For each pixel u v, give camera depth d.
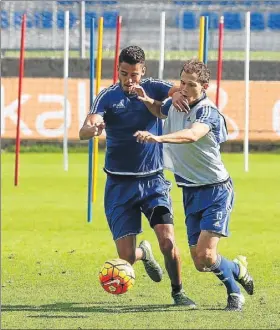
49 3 74.06
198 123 21.39
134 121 23.27
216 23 77.81
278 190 53.78
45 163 66.56
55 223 41.91
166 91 23.41
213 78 71.94
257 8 63.03
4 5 74.06
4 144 72.81
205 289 26.22
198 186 22.39
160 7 75.25
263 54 83.25
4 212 45.31
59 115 72.12
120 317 22.02
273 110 71.50
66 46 55.50
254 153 72.44
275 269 29.98
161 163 23.72
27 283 27.17
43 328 20.64
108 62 71.19
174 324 21.02
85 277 28.33
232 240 37.09
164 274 28.78
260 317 21.92
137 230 23.66
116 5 68.50
